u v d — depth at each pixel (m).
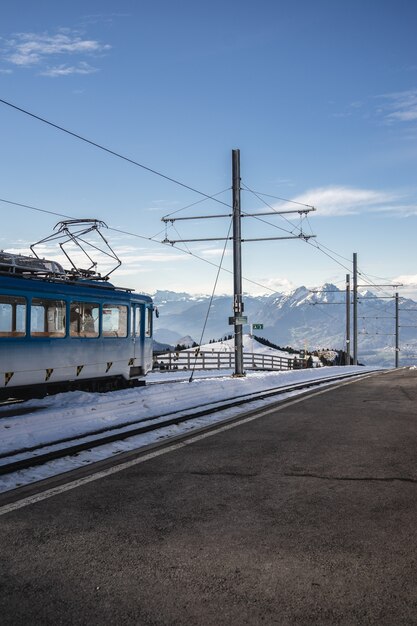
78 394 12.74
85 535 4.63
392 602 3.44
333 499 5.66
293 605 3.41
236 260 24.16
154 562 4.05
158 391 13.78
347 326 56.31
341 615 3.29
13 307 12.73
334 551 4.25
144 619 3.26
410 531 4.68
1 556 4.19
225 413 12.88
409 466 7.11
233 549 4.30
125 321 17.42
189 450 8.27
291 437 9.38
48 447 8.44
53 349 14.01
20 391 13.48
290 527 4.81
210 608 3.38
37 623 3.21
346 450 8.19
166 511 5.28
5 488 6.20
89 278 16.83
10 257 13.58
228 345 85.06
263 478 6.55
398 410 13.16
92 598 3.51
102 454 8.02
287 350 88.00
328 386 21.41
